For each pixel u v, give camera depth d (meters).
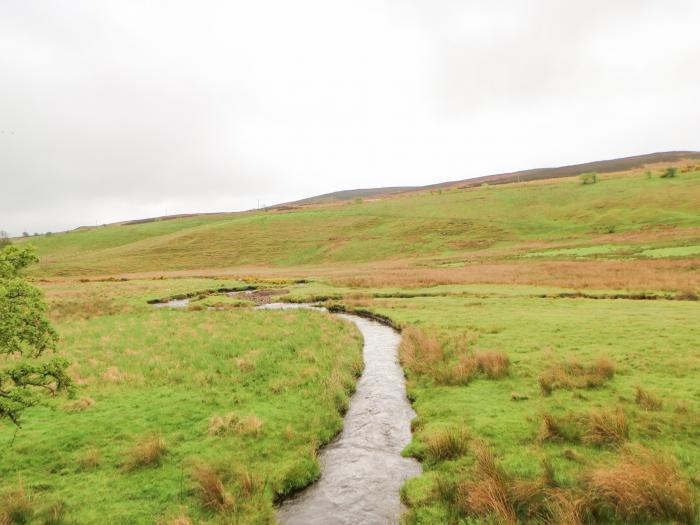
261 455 9.98
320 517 7.99
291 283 55.25
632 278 33.91
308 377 15.20
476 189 154.50
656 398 10.63
